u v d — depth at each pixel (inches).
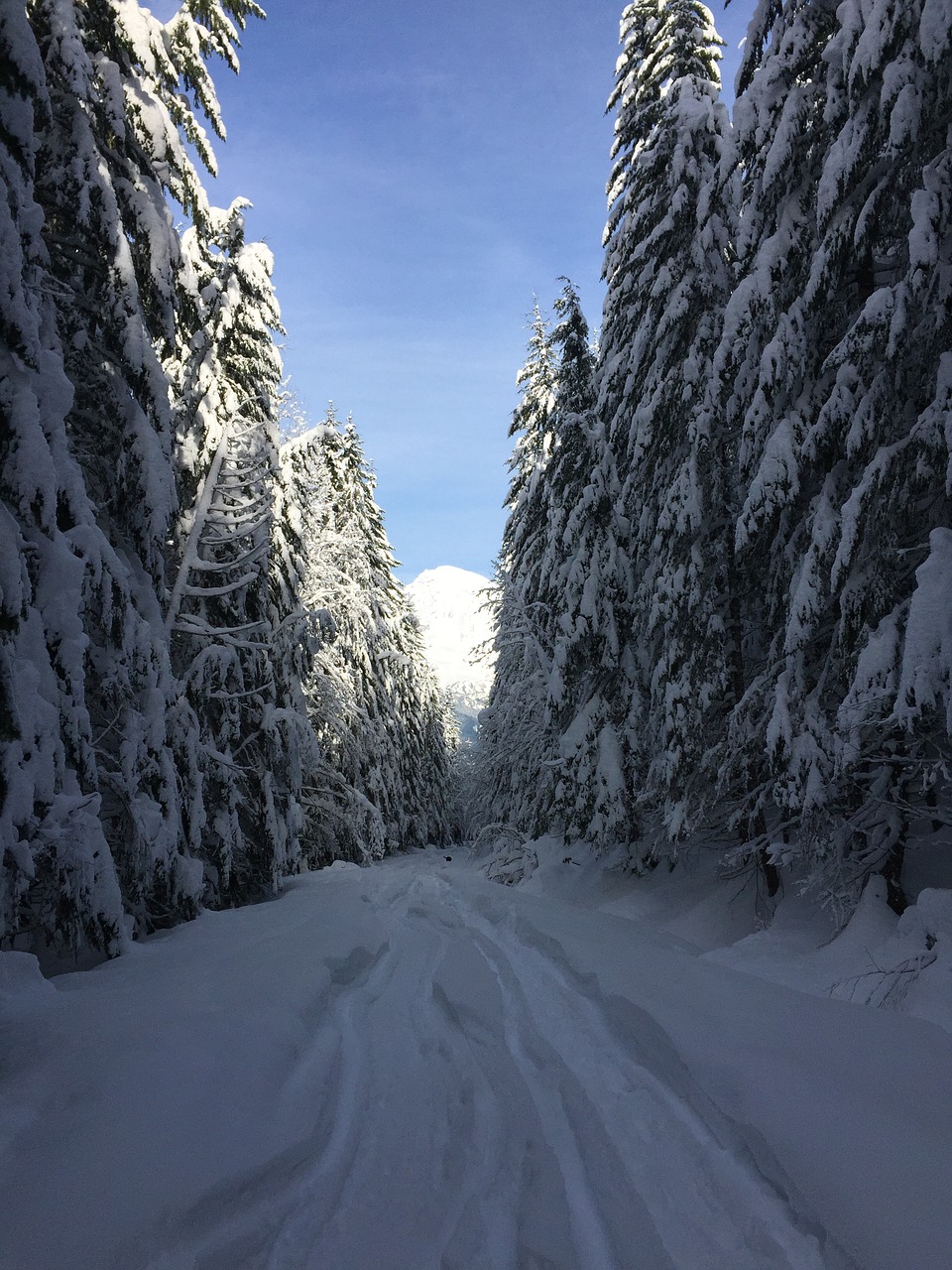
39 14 335.0
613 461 568.4
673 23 502.9
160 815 339.3
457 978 257.8
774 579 388.5
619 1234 108.6
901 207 308.7
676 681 436.5
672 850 491.5
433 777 1708.9
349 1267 101.5
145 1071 147.9
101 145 370.9
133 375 364.2
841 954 284.8
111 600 305.9
